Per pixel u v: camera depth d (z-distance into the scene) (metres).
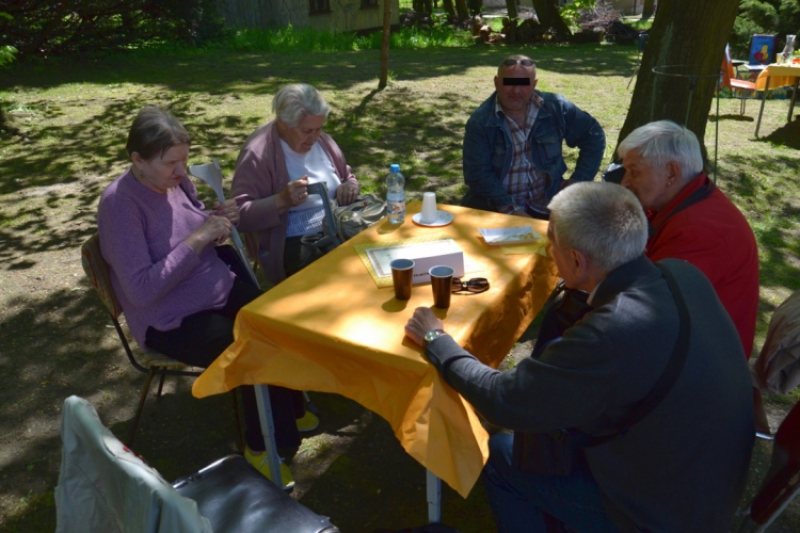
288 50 17.30
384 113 9.09
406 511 2.61
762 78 8.43
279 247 3.22
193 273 2.73
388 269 2.51
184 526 1.23
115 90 10.90
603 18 22.91
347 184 3.43
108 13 15.77
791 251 4.79
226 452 2.91
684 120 4.72
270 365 2.27
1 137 7.80
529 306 2.60
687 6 4.50
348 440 2.99
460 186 6.08
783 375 2.22
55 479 2.74
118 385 3.34
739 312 2.32
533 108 3.78
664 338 1.60
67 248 4.89
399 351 1.97
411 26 23.36
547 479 2.00
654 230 2.47
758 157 6.90
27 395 3.24
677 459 1.63
